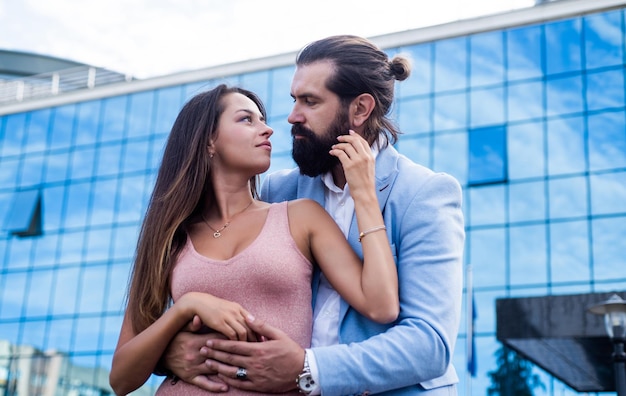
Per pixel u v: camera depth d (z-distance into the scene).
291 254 2.76
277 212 2.87
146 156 28.02
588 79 23.50
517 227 23.11
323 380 2.55
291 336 2.69
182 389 2.68
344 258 2.76
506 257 22.97
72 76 30.84
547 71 23.88
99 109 29.16
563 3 23.73
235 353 2.58
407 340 2.62
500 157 23.72
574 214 22.77
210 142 2.93
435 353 2.65
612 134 22.97
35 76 29.64
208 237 2.86
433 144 24.30
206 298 2.64
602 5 23.34
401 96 24.89
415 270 2.78
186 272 2.77
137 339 2.70
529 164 23.44
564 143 23.33
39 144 29.72
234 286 2.71
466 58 24.53
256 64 25.84
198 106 2.98
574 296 15.52
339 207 3.00
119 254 27.72
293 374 2.56
